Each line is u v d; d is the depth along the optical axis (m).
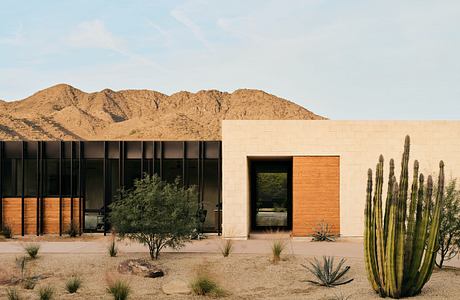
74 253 18.44
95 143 24.33
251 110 178.38
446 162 22.42
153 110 189.25
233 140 22.61
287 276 15.13
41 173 24.23
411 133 22.52
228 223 22.52
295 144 22.56
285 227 26.88
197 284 13.60
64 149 24.38
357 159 22.50
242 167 22.61
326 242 21.50
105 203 24.27
